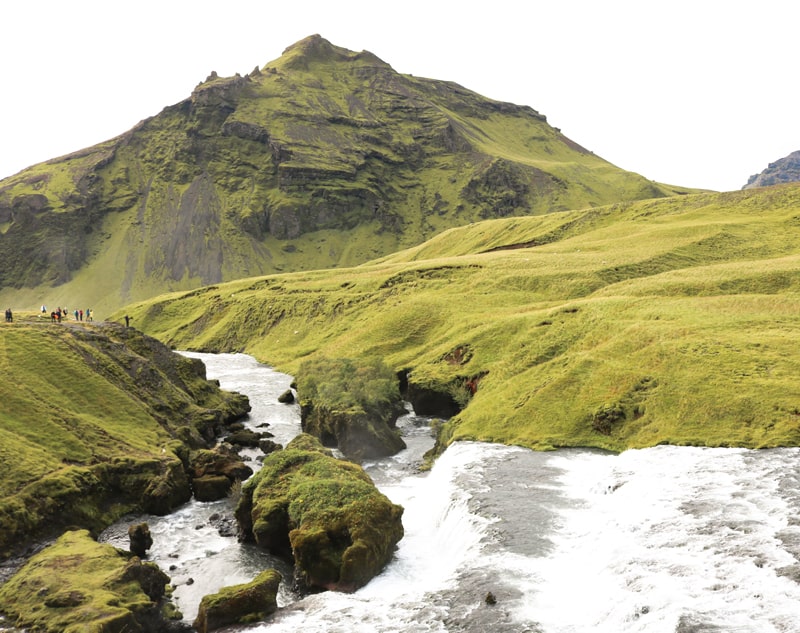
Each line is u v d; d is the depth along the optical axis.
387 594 32.72
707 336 56.72
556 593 29.50
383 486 50.59
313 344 113.06
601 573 30.23
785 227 111.19
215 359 120.44
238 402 76.00
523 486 43.25
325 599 32.66
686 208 139.50
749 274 81.31
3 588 33.25
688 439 45.22
